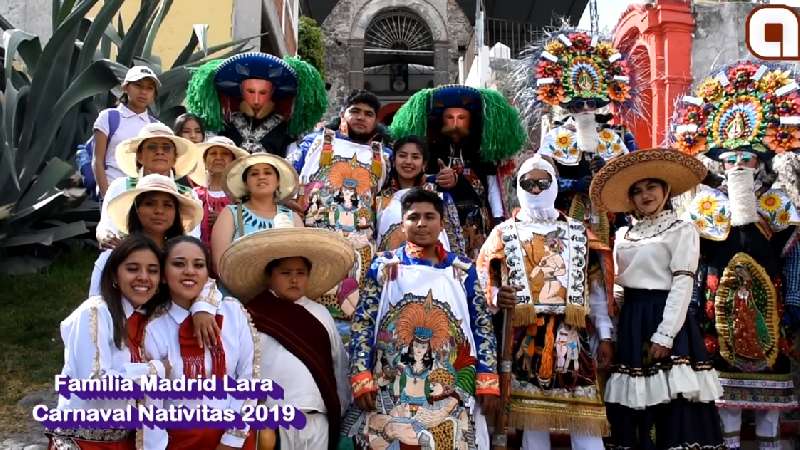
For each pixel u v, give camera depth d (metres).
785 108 5.53
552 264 4.85
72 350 3.78
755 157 5.59
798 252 5.53
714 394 4.77
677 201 6.24
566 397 4.69
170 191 4.44
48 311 6.72
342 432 4.45
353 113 5.66
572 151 5.99
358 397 4.30
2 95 7.34
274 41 15.08
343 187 5.50
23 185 7.64
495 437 4.63
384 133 6.07
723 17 11.45
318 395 4.32
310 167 5.61
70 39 7.59
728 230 5.47
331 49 25.67
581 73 6.15
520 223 4.99
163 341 3.93
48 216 7.71
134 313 3.94
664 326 4.78
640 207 5.09
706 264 5.56
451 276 4.52
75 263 7.68
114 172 6.18
